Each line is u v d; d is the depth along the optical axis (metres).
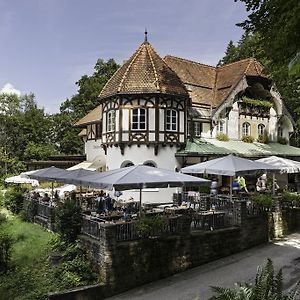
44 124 59.28
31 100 76.31
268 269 8.32
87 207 20.81
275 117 35.72
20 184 33.03
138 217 15.49
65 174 21.28
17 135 56.69
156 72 27.83
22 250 17.00
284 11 11.55
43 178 21.78
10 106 66.31
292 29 11.26
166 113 27.41
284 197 21.09
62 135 59.16
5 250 15.76
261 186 27.05
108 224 13.67
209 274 14.70
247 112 33.41
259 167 19.50
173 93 27.27
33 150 52.50
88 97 52.50
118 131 27.27
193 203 19.78
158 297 12.80
